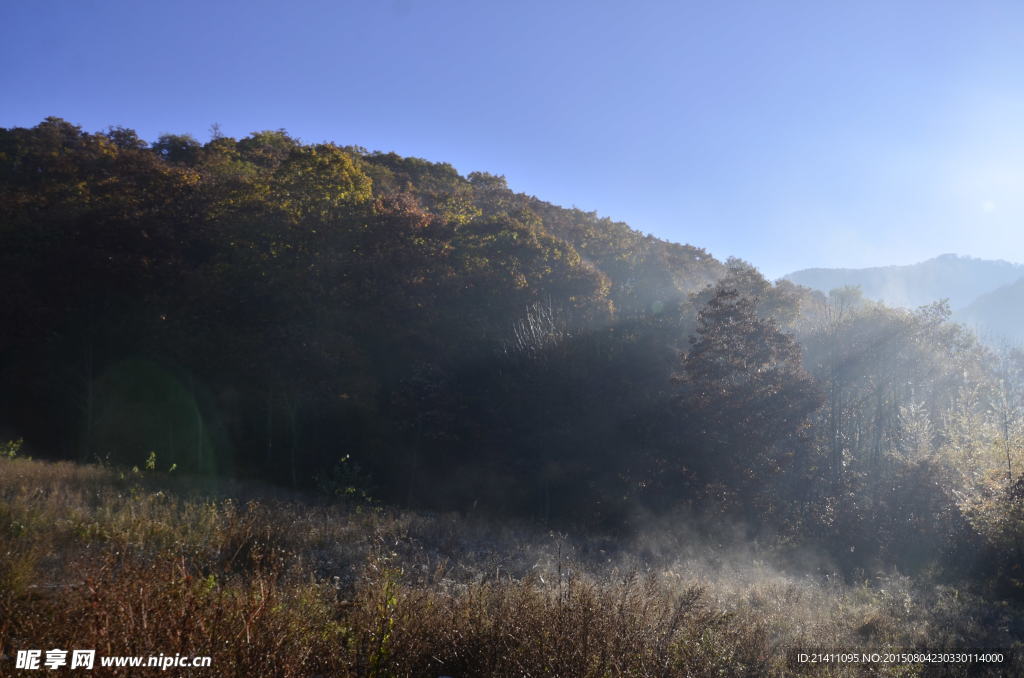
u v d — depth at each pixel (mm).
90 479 12586
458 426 27172
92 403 30750
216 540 7840
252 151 53969
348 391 28781
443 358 29656
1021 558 13938
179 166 41906
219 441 29906
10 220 33406
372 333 30766
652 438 23766
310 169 37594
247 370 28875
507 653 4500
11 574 5117
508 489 25500
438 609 5066
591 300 33312
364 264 32375
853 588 11070
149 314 31266
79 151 41781
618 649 4555
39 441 31375
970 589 12352
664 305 34312
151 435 30516
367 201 37312
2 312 31172
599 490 23984
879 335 31453
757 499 21141
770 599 8453
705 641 5246
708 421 22672
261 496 14625
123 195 35250
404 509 18969
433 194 47938
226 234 33188
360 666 4195
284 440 30375
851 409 27672
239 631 3770
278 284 30609
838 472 22984
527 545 11602
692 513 21688
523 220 39719
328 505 15898
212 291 30547
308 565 7523
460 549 10531
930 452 22016
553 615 4844
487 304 31906
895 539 18297
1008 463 15945
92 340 31703
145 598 3709
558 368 27422
